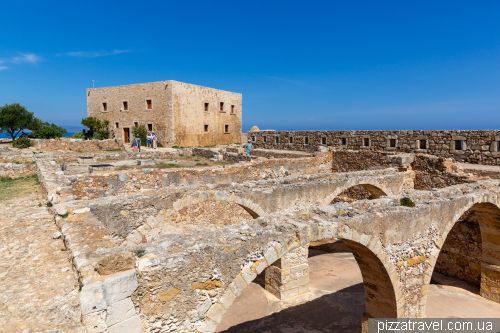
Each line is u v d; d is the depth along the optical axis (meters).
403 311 8.60
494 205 10.73
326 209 7.93
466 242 13.09
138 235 9.62
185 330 5.36
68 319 4.24
